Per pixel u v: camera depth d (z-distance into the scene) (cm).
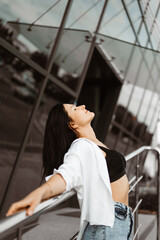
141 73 1058
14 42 413
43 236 399
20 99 455
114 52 802
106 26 695
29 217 108
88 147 139
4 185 456
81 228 133
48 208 121
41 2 444
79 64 614
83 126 169
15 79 438
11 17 398
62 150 166
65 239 350
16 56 412
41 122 528
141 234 423
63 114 168
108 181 134
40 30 459
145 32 949
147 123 1367
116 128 970
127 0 731
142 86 1126
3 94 423
